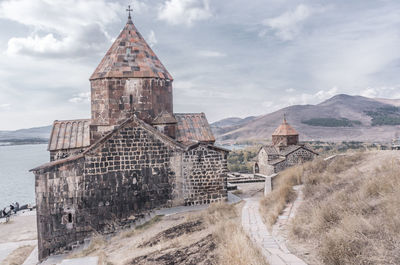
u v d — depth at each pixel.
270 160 43.72
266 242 8.43
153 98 19.30
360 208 8.22
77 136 19.89
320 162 19.03
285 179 18.42
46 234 15.48
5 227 25.41
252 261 6.55
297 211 11.33
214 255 8.00
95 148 16.48
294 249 7.58
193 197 18.44
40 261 15.12
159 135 17.84
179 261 8.34
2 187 79.19
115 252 11.92
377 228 6.82
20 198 62.41
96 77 18.72
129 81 18.86
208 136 21.08
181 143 19.89
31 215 30.31
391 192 8.36
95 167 16.42
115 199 16.75
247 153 109.81
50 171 15.64
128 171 17.16
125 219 16.84
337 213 8.43
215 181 18.83
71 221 15.84
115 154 16.91
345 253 6.22
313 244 7.63
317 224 8.31
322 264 6.38
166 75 20.23
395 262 5.48
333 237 6.81
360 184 10.64
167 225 14.37
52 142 19.25
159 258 8.94
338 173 15.13
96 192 16.36
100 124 18.72
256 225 10.77
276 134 45.19
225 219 12.62
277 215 11.31
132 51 19.78
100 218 16.33
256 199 18.44
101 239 14.98
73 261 10.13
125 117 18.78
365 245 6.33
